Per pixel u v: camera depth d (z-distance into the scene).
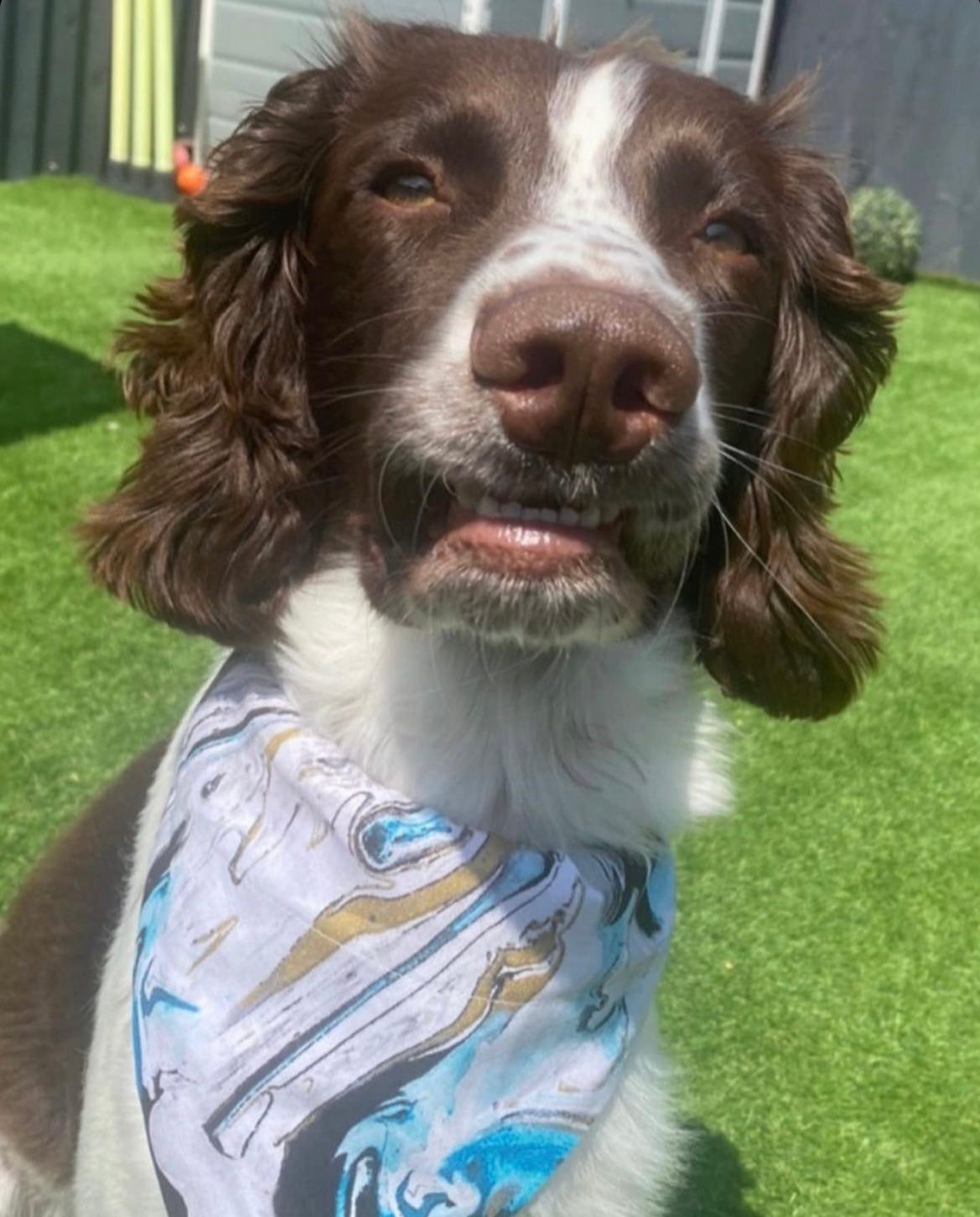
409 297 0.25
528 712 0.28
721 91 0.29
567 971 0.27
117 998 0.29
